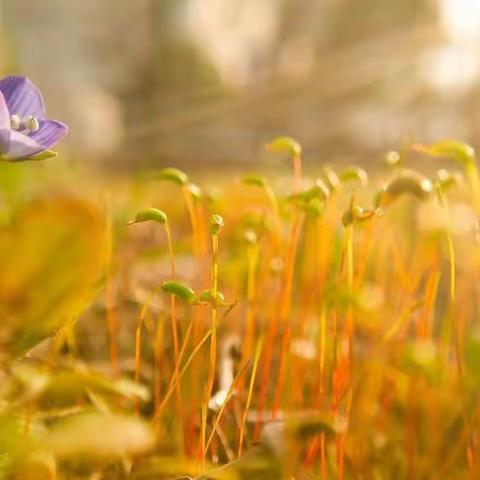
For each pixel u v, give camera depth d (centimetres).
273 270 23
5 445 18
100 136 83
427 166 44
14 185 25
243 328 24
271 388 22
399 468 21
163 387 22
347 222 21
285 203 22
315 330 23
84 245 18
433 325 24
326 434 19
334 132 86
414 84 81
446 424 21
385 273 24
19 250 18
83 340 23
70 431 17
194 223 22
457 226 22
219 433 21
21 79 20
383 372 22
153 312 24
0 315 18
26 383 19
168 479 20
